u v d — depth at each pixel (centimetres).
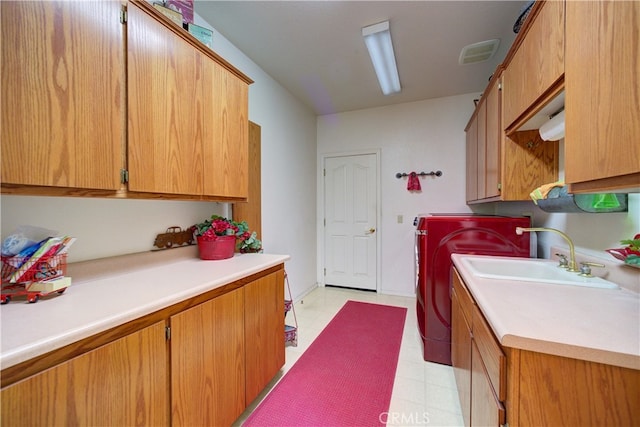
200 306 115
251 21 191
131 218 142
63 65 89
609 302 95
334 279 393
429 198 342
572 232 150
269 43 217
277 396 165
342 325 265
